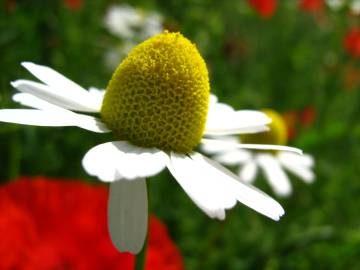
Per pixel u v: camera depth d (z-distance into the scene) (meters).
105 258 0.05
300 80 0.17
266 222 0.11
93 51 0.13
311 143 0.11
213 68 0.14
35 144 0.09
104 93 0.05
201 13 0.14
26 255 0.05
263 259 0.09
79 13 0.13
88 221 0.05
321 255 0.10
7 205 0.05
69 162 0.09
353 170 0.13
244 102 0.14
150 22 0.14
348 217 0.12
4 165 0.09
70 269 0.05
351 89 0.16
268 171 0.10
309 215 0.12
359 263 0.09
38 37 0.10
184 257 0.10
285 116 0.13
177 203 0.11
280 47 0.18
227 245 0.10
